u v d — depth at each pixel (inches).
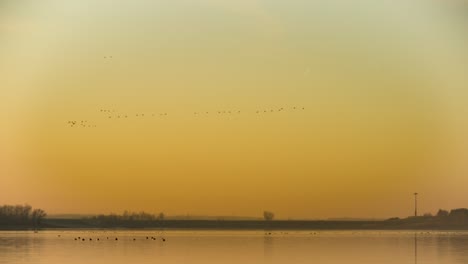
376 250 4133.9
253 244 5039.4
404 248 4345.5
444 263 3176.7
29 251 4042.8
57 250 4175.7
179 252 4003.4
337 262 3235.7
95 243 5285.4
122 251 4121.6
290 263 3208.7
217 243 5300.2
